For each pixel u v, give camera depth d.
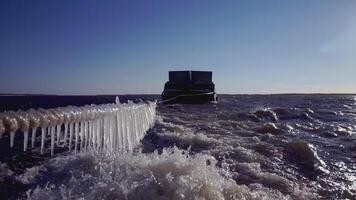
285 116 26.48
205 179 6.34
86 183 6.31
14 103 54.59
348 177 8.52
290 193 6.92
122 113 7.00
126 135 7.39
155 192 5.82
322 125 20.44
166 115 24.20
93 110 5.19
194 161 7.26
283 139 14.01
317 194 7.02
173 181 6.12
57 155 9.28
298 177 8.32
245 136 14.25
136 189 5.88
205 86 46.41
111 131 6.27
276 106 44.44
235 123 19.09
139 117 8.81
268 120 23.14
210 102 45.28
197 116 23.53
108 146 6.32
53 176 7.16
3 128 3.26
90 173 6.80
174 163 6.98
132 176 6.40
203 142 12.16
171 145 11.53
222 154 10.21
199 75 47.00
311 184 7.77
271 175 8.02
